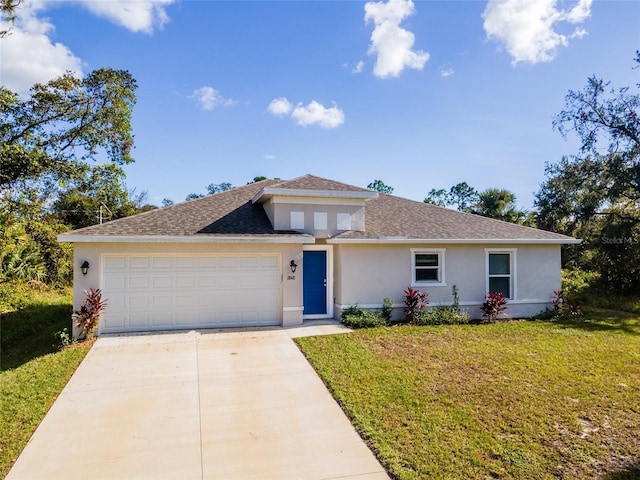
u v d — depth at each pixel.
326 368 8.34
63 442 5.42
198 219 13.25
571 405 6.58
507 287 15.16
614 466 4.82
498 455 5.03
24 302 15.91
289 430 5.79
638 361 9.05
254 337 10.93
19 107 19.02
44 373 8.06
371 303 13.63
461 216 17.08
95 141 21.16
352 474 4.70
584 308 17.06
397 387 7.30
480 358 9.17
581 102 22.80
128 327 11.38
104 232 11.24
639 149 21.28
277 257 12.59
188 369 8.37
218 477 4.65
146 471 4.76
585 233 23.70
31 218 18.88
